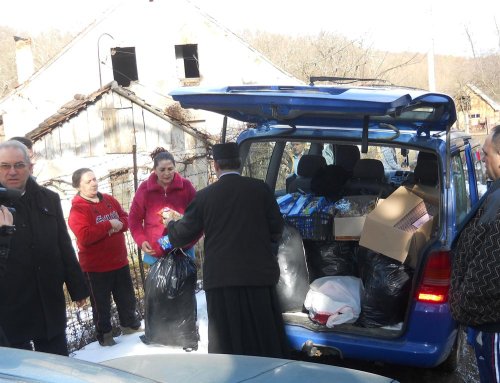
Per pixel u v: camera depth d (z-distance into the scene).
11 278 3.66
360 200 4.76
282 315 4.32
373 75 23.44
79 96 18.94
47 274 3.81
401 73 26.80
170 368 2.81
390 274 4.25
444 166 4.25
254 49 23.94
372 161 5.21
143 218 5.16
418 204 4.41
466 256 3.25
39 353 2.13
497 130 3.41
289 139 4.80
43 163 18.05
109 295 5.22
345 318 4.30
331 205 4.84
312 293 4.48
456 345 4.62
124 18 24.33
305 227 4.79
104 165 18.20
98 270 5.11
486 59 28.19
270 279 4.06
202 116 20.94
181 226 4.22
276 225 4.20
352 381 2.59
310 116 4.42
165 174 5.07
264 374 2.70
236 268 4.00
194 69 25.78
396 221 4.24
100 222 5.07
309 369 2.75
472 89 28.94
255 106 4.12
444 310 4.04
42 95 24.64
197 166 13.12
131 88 21.98
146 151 18.22
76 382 1.91
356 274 4.77
